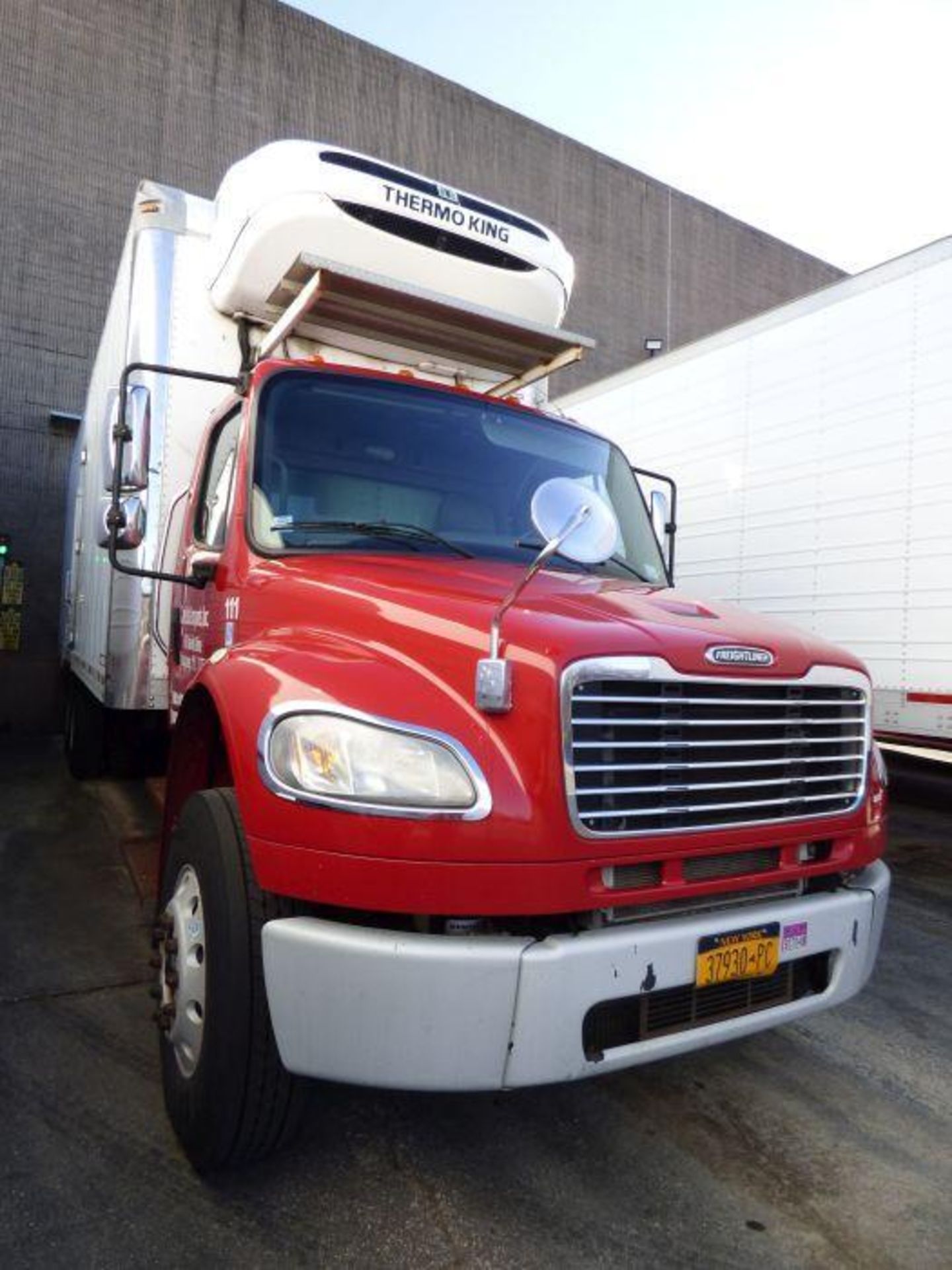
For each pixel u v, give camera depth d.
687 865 2.40
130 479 3.39
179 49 13.02
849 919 2.64
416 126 15.27
